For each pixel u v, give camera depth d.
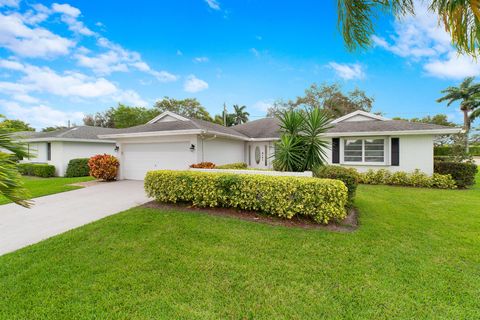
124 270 3.40
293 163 7.66
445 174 10.88
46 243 4.38
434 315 2.51
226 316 2.53
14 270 3.44
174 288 2.99
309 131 7.85
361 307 2.64
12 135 2.36
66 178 14.88
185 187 6.63
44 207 7.20
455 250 3.97
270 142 15.30
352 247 4.11
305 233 4.76
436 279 3.14
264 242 4.33
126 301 2.75
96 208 7.02
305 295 2.85
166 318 2.50
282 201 5.50
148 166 12.32
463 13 2.41
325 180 5.48
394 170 11.60
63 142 16.73
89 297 2.83
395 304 2.67
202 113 36.47
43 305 2.71
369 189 10.08
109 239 4.50
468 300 2.73
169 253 3.91
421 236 4.59
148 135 11.41
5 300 2.79
